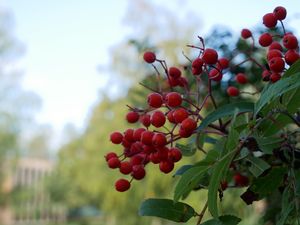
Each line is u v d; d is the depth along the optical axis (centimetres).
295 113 23
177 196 20
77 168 327
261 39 26
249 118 24
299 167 24
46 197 444
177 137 23
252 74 40
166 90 30
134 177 25
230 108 22
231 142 20
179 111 22
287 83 19
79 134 368
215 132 25
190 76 34
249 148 21
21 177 438
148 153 23
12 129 421
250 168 23
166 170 23
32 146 584
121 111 261
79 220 452
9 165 422
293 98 21
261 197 26
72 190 438
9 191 427
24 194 433
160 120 23
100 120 293
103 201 276
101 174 281
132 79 230
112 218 276
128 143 25
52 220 447
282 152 24
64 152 365
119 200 246
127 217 244
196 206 110
